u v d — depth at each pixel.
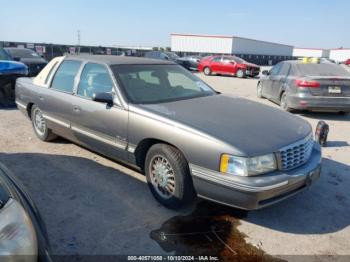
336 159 5.43
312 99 8.17
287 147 3.23
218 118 3.57
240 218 3.54
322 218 3.60
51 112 5.17
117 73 4.23
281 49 74.06
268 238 3.22
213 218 3.52
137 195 3.96
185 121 3.42
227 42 51.06
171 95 4.32
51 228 3.27
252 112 3.92
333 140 6.56
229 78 22.12
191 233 3.25
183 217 3.53
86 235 3.18
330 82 8.05
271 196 3.08
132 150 3.88
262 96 11.77
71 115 4.71
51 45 25.91
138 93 4.09
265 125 3.53
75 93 4.69
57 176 4.43
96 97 4.00
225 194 3.11
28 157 5.09
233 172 3.03
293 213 3.67
